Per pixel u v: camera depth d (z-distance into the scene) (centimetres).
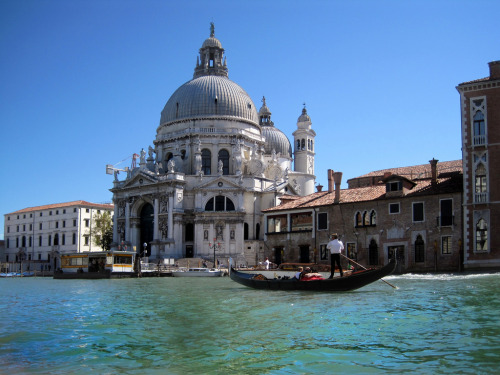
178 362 1352
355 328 1770
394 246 5641
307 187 11688
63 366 1326
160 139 10550
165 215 9331
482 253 4897
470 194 4991
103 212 12762
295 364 1311
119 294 3538
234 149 9975
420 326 1781
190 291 3656
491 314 2019
